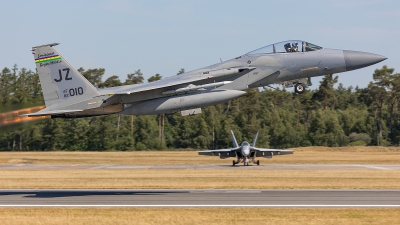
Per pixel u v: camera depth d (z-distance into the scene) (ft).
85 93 296.92
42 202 263.70
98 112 298.56
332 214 220.23
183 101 284.00
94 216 218.18
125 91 289.33
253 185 330.75
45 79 299.99
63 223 204.23
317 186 323.16
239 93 284.82
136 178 382.63
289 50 303.27
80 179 378.53
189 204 252.01
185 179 370.73
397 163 571.69
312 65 299.38
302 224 199.82
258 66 297.53
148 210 233.96
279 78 301.22
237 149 542.16
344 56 300.20
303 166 521.65
